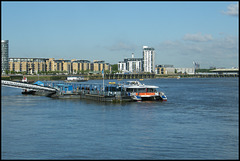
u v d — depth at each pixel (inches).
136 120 3058.6
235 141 2279.8
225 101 4948.3
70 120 3036.4
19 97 5492.1
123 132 2534.5
